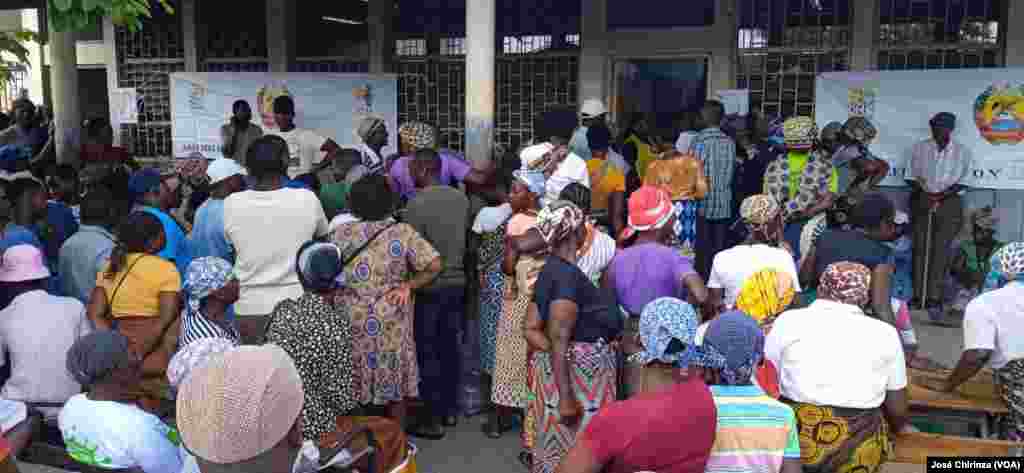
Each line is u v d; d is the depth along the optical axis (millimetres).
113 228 4594
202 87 9336
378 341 4289
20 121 10109
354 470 3154
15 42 10055
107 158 8281
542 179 4461
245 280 4047
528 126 9516
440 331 4883
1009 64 7773
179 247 4781
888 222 3879
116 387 2893
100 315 3980
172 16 10219
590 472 2307
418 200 4742
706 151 6789
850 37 8305
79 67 10766
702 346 2402
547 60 9367
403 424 4477
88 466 2848
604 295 3410
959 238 7613
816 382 3053
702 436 2314
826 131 7574
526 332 3465
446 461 4520
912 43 8125
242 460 1585
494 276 4875
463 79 9633
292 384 1660
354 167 5410
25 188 5121
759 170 7305
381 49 9703
